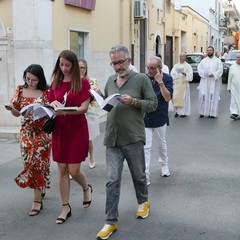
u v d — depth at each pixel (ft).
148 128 20.72
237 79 41.34
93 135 23.40
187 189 20.49
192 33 113.91
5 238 15.43
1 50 35.04
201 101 43.19
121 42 55.21
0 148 29.48
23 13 34.35
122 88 15.70
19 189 20.80
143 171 16.40
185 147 29.30
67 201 16.96
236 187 20.74
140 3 58.90
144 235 15.49
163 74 20.95
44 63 35.29
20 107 17.12
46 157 17.33
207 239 15.11
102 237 15.12
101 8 48.01
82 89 15.98
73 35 42.22
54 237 15.46
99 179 22.20
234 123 39.55
